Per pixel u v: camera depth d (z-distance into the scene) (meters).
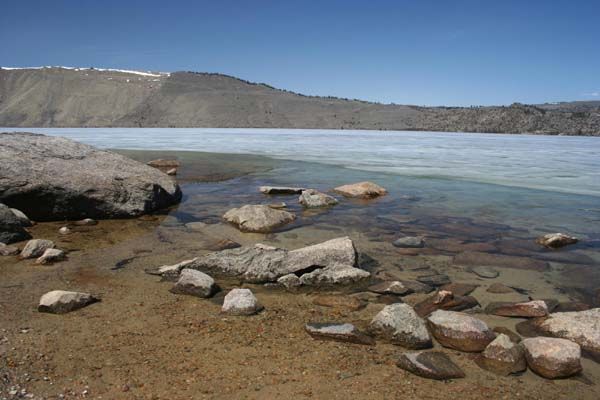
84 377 3.48
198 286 5.19
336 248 6.10
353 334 4.16
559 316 4.58
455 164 20.41
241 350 3.96
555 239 7.61
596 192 12.93
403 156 24.52
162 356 3.83
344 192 12.25
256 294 5.32
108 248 7.05
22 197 8.56
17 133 9.97
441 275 6.12
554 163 21.42
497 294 5.47
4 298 4.99
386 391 3.40
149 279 5.72
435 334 4.26
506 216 9.84
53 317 4.54
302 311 4.85
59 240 7.48
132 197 9.44
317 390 3.39
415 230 8.56
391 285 5.49
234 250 6.14
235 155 23.50
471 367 3.76
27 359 3.71
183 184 13.66
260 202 10.96
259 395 3.30
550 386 3.53
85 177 9.17
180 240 7.58
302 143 36.75
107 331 4.26
